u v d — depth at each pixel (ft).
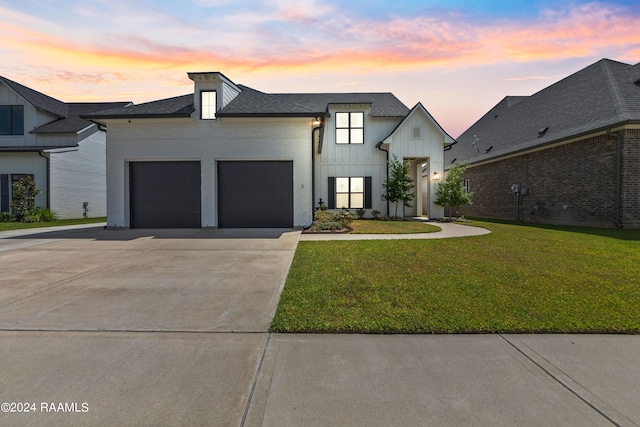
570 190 41.78
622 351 8.33
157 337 9.18
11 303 11.89
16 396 6.45
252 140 37.47
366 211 52.16
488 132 68.23
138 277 15.70
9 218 49.47
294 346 8.69
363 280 14.56
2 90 57.67
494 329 9.52
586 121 40.60
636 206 35.40
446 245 24.12
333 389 6.77
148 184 38.24
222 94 37.58
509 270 16.25
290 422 5.80
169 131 37.45
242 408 6.16
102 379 7.07
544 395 6.55
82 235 31.73
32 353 8.18
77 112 66.44
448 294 12.57
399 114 52.65
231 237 29.89
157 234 32.42
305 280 14.60
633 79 42.70
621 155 35.29
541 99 57.41
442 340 9.02
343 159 52.11
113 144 37.42
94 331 9.54
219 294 13.05
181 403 6.28
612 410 6.07
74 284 14.47
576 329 9.44
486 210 60.85
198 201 38.06
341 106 51.88
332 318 10.33
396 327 9.62
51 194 53.57
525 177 50.16
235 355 8.19
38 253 22.08
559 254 20.35
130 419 5.82
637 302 11.57
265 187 38.24
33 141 58.23
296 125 37.47
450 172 50.39
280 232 33.71
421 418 5.89
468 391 6.69
